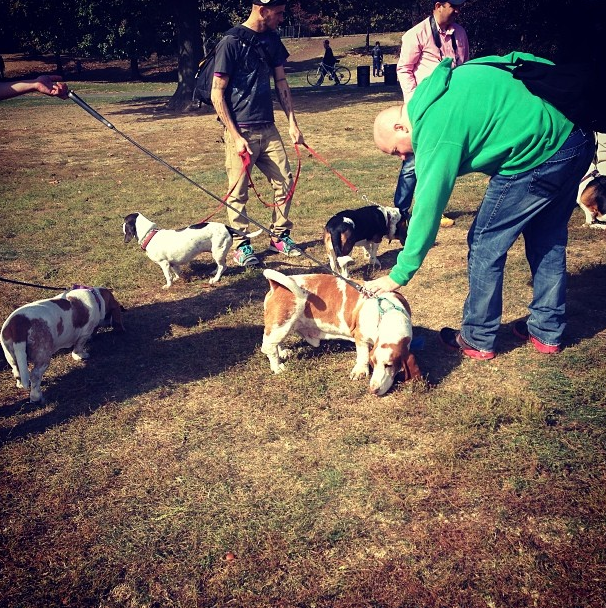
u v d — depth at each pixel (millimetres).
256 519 3172
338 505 3244
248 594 2748
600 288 5699
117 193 10961
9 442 3914
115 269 6922
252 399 4289
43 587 2814
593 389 4129
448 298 5766
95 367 4836
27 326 4191
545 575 2736
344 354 4859
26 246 7926
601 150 8062
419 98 3861
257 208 9250
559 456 3500
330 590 2744
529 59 4082
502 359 4633
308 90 30875
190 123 20766
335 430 3891
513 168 4004
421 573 2805
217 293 6223
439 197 3848
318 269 6750
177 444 3832
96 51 35406
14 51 49656
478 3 24516
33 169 13750
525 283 5910
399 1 35219
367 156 13273
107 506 3326
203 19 27406
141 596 2770
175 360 4883
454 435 3719
